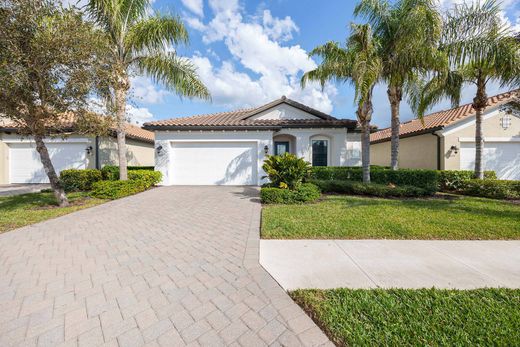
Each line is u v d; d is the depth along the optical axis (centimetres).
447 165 1275
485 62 825
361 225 557
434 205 773
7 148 1413
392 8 909
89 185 1237
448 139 1276
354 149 1566
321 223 574
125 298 281
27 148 1425
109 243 460
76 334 225
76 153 1393
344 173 1221
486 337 216
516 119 1269
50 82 652
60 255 404
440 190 1109
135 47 974
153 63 998
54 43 605
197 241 471
